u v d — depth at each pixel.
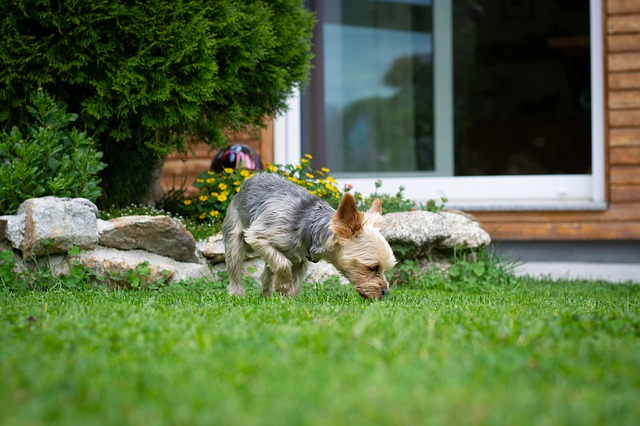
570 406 1.31
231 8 2.93
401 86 4.23
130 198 3.27
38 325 1.88
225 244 2.55
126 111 2.80
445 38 4.20
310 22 3.27
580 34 4.25
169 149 2.97
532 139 4.56
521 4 4.29
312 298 2.33
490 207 3.83
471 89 4.28
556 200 3.85
